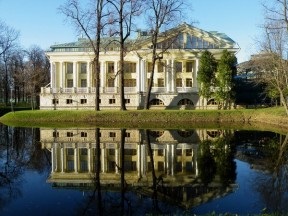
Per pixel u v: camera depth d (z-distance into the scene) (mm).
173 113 51438
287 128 42719
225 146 28969
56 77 77938
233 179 18391
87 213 13398
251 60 61812
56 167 21609
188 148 28047
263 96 76000
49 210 13773
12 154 26234
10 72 97875
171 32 62156
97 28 53125
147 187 16953
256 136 35344
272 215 11367
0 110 77812
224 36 75500
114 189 16625
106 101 67688
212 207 14078
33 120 53062
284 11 36969
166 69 70250
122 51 54344
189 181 18000
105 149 27766
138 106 66812
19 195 15789
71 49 76625
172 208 13906
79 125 47156
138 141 31984
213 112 51875
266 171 20078
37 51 106375
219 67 62531
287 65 46781
